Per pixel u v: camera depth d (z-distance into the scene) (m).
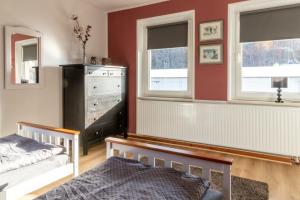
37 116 3.33
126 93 4.22
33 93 3.27
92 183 1.36
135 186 1.31
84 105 3.33
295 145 2.89
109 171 1.52
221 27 3.39
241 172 2.71
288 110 2.90
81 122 3.36
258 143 3.10
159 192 1.24
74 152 2.11
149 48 4.17
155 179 1.38
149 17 4.05
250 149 3.17
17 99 3.09
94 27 4.24
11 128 3.03
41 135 2.38
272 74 3.22
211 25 3.47
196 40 3.62
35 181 1.77
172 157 1.59
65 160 2.04
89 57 4.16
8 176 1.60
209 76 3.54
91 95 3.42
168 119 3.79
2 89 2.92
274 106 2.98
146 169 1.54
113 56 4.46
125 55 4.34
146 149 1.69
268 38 3.14
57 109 3.60
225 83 3.43
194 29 3.62
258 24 3.20
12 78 2.99
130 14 4.24
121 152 1.96
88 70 3.35
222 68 3.44
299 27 2.95
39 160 1.83
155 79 4.21
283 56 3.14
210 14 3.48
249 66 3.37
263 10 3.14
